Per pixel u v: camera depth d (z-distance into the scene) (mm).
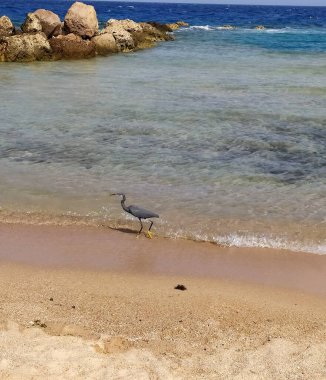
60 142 17469
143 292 9133
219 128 19438
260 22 100375
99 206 12688
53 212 12305
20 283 9289
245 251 10719
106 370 6953
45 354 7215
